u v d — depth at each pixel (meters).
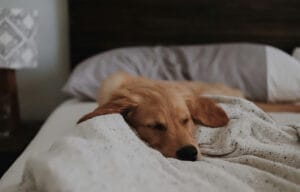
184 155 0.92
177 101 1.05
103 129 0.83
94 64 1.85
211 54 1.86
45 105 2.24
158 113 1.00
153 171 0.76
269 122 1.12
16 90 1.91
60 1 2.12
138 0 2.07
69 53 2.16
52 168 0.67
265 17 2.09
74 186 0.64
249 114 1.10
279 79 1.72
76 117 1.51
